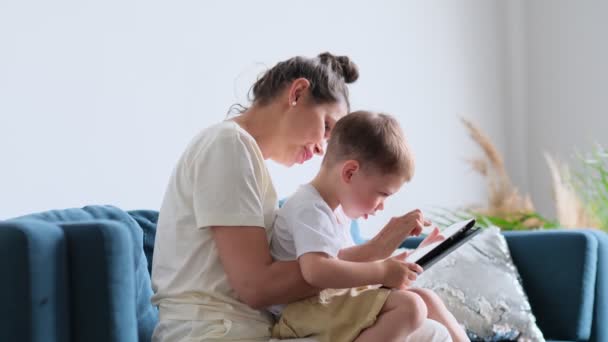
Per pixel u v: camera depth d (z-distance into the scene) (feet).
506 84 15.28
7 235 4.41
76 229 4.74
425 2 13.51
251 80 10.06
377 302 5.20
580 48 14.57
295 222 5.49
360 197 5.77
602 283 8.46
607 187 12.01
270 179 5.80
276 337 5.50
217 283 5.40
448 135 13.84
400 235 5.74
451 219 13.64
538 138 15.15
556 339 8.40
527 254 8.69
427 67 13.46
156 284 5.65
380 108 12.39
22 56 7.46
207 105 9.43
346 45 11.75
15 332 4.39
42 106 7.60
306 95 6.12
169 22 9.00
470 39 14.52
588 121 14.46
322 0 11.36
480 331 8.11
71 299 4.73
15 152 7.33
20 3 7.47
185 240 5.52
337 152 5.83
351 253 5.73
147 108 8.68
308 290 5.39
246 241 5.31
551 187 14.90
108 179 8.21
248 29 10.07
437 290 8.24
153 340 5.57
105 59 8.24
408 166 5.80
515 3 15.26
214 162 5.41
